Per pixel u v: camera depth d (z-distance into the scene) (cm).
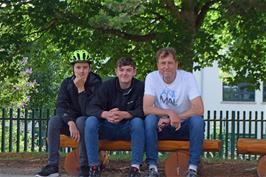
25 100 2158
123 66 712
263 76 1245
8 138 1440
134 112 713
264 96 2956
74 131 716
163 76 721
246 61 1245
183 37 978
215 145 748
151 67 1196
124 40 1159
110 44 1166
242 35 1073
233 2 873
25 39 1114
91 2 1022
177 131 727
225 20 1057
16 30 1100
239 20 977
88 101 739
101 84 744
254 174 880
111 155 1155
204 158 1136
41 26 1059
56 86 2509
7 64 1138
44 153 1183
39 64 1318
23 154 1150
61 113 736
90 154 700
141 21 1169
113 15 841
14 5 1020
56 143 735
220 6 933
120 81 719
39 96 2486
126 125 718
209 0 1053
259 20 970
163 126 701
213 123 1431
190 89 718
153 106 713
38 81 2489
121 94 725
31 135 1395
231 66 1295
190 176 690
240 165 988
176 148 734
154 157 697
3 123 1367
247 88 1277
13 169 894
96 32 1070
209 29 1238
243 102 2966
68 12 1034
